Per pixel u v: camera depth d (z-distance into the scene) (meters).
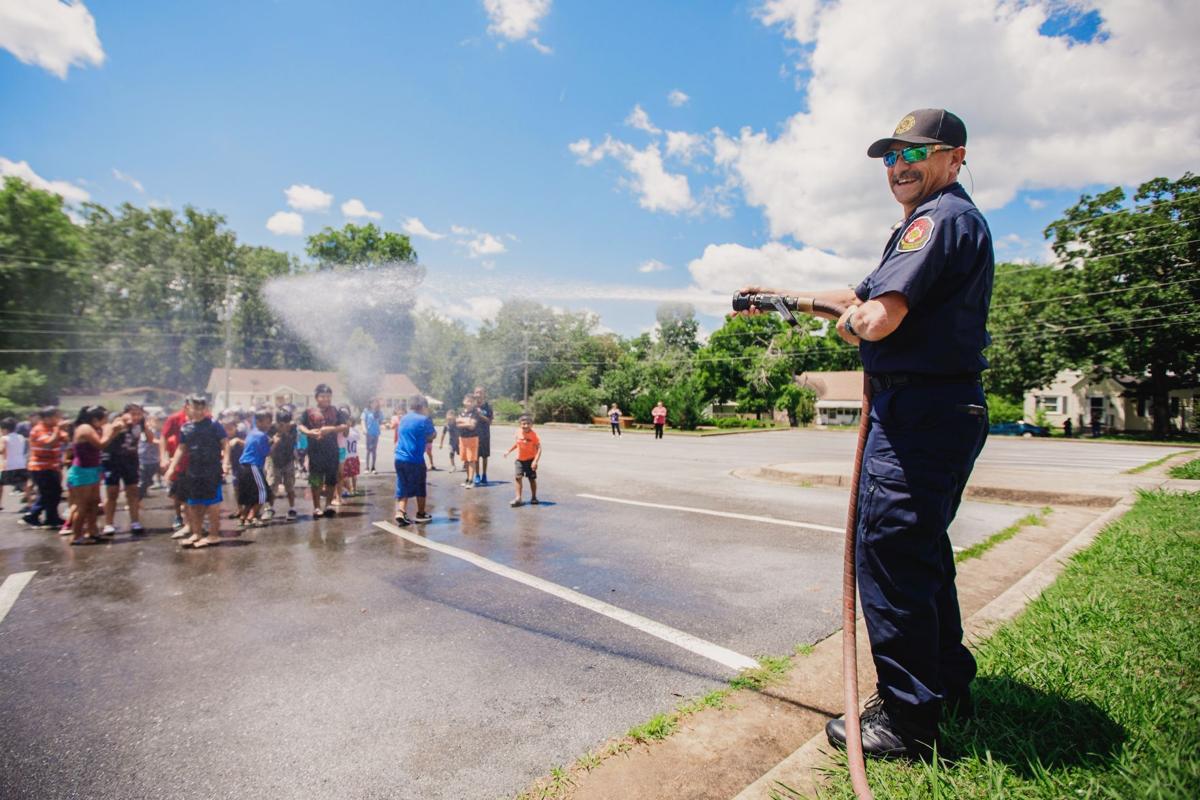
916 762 1.95
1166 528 5.05
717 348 56.19
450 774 2.21
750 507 8.07
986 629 3.01
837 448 21.09
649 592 4.37
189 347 52.66
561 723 2.55
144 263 50.72
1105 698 2.18
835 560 5.23
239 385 52.59
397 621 3.90
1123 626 2.84
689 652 3.27
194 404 6.41
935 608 1.96
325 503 8.96
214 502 6.49
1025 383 38.22
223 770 2.30
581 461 15.61
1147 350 32.22
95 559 6.02
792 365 54.88
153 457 10.11
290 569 5.35
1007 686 2.33
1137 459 17.03
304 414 8.05
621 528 6.75
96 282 47.69
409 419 7.28
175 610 4.29
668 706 2.67
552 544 6.03
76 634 3.86
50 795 2.18
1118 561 4.02
